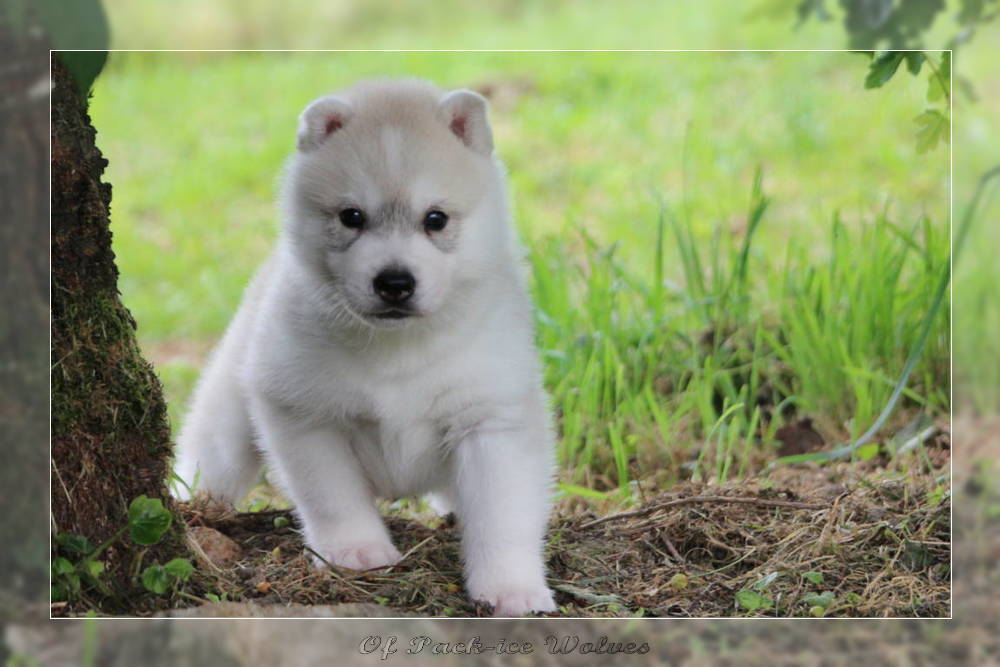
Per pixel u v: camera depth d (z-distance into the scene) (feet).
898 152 43.91
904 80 46.70
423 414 17.10
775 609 15.76
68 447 14.64
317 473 17.17
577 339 26.86
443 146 16.62
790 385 25.99
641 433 23.70
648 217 39.78
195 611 14.34
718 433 23.79
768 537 17.72
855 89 49.19
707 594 16.26
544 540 17.72
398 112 16.90
